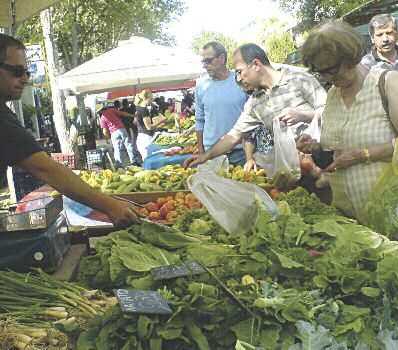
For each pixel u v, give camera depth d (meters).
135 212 3.03
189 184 3.10
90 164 13.52
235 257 2.55
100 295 2.65
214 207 3.05
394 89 2.94
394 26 5.16
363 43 2.93
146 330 1.89
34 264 2.99
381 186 2.87
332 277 2.20
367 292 2.05
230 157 6.27
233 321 1.97
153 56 11.85
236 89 6.09
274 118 4.39
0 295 2.58
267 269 2.38
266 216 2.82
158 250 2.80
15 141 2.80
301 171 3.93
